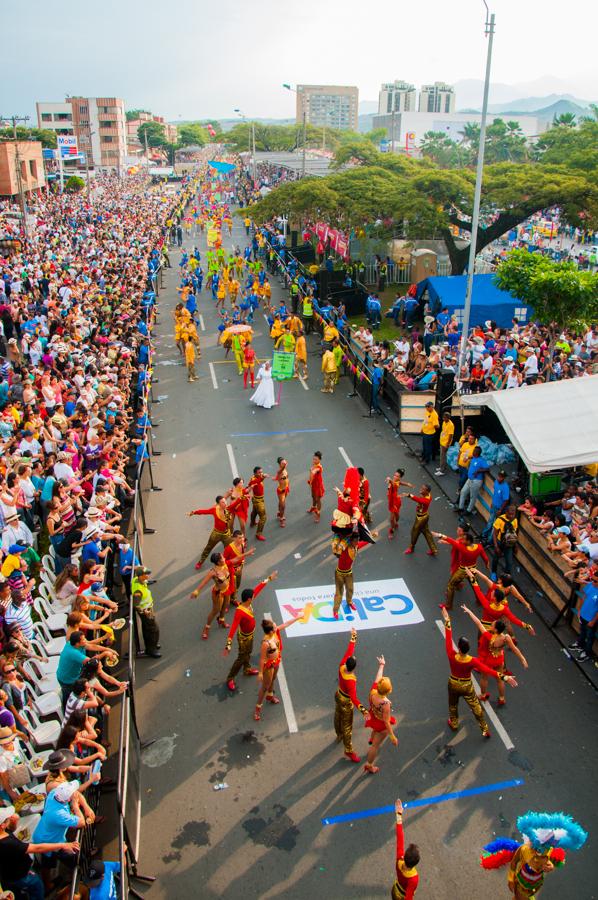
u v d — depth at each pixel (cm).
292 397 2366
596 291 2212
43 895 702
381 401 2303
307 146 12888
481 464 1539
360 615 1255
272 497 1678
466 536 1209
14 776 738
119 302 2989
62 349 2169
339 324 2848
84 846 753
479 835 845
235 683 1094
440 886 784
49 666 994
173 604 1283
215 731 1000
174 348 2898
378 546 1479
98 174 12044
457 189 3288
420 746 977
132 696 924
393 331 3131
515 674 1124
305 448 1947
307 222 4903
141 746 970
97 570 1096
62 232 4759
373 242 3888
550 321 2367
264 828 851
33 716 894
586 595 1125
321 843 832
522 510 1380
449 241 3644
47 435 1538
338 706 929
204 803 884
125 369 2105
